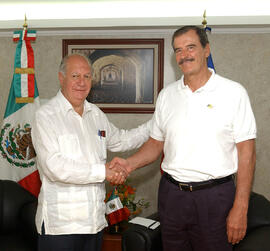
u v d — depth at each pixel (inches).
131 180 123.2
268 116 119.1
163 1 114.3
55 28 118.0
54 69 125.0
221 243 66.0
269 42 117.5
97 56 122.6
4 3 115.2
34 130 71.9
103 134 77.4
